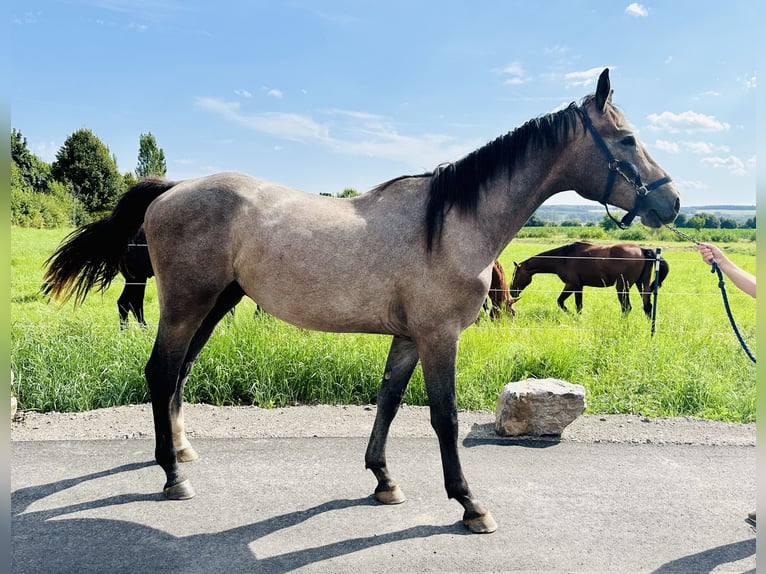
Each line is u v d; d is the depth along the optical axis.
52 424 4.24
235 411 4.63
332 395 5.04
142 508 3.04
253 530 2.83
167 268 3.09
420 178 3.07
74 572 2.43
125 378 4.87
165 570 2.46
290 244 2.91
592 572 2.52
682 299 12.20
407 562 2.56
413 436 4.17
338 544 2.71
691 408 4.99
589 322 8.04
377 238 2.88
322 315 2.97
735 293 13.22
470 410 4.88
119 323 6.02
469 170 2.93
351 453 3.84
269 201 3.06
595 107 3.08
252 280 3.04
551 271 10.65
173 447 3.21
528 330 6.89
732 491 3.38
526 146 3.01
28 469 3.50
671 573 2.52
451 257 2.82
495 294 8.98
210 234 3.02
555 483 3.45
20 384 4.72
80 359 5.03
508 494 3.29
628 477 3.55
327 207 3.04
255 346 5.27
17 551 2.59
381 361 5.28
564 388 4.30
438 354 2.88
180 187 3.19
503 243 3.03
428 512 3.06
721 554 2.69
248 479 3.42
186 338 3.18
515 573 2.49
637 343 6.12
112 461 3.64
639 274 9.68
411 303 2.88
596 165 3.04
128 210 3.42
